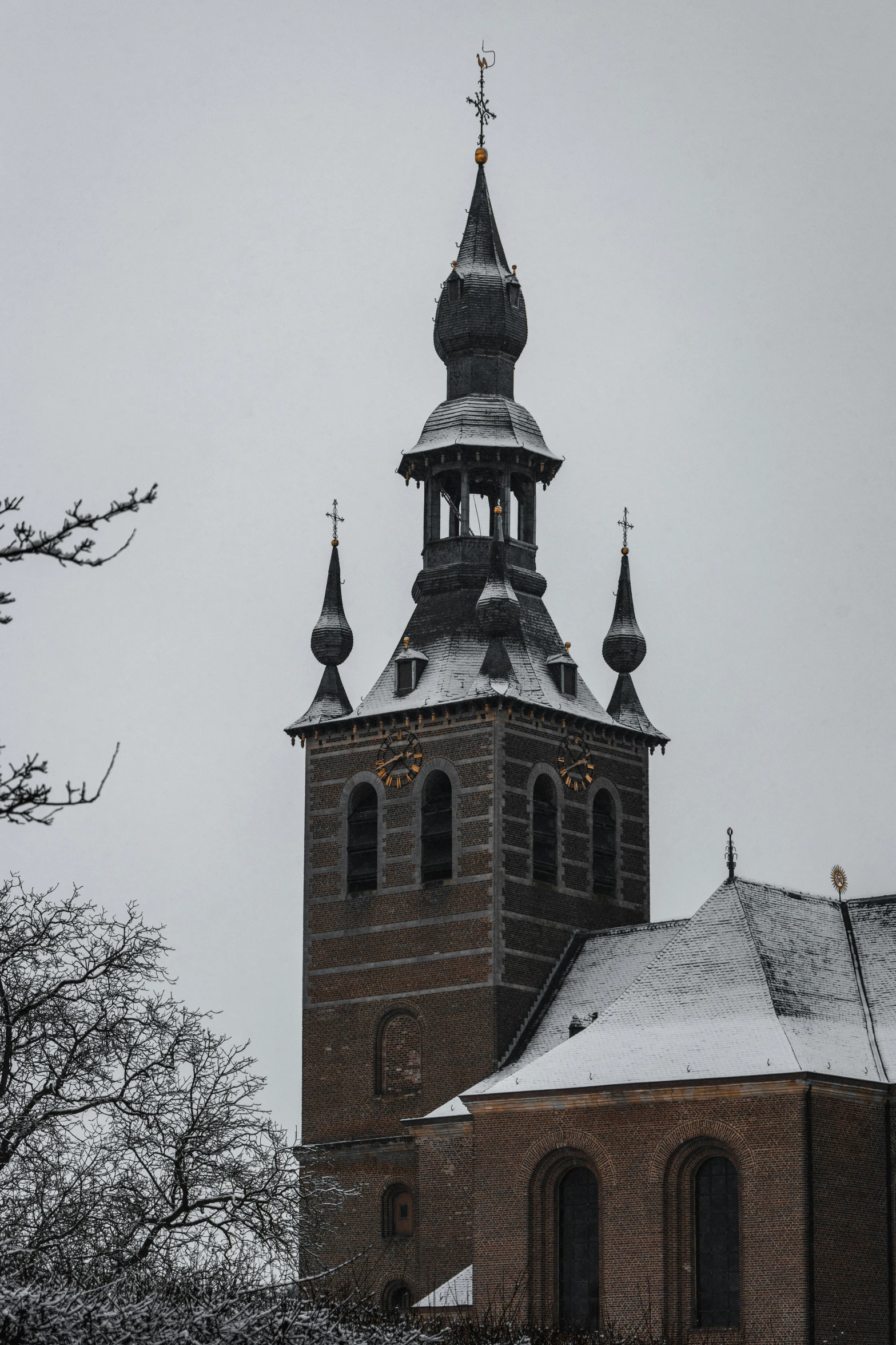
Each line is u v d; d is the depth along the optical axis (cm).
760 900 11844
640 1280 10875
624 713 14575
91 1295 5984
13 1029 7256
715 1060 10925
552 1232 11350
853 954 11950
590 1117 11206
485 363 14475
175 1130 7506
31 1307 5659
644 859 14325
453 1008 13288
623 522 15100
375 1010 13625
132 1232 7112
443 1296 11956
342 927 13875
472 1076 13112
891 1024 11400
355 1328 7100
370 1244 13262
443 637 14038
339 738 14112
